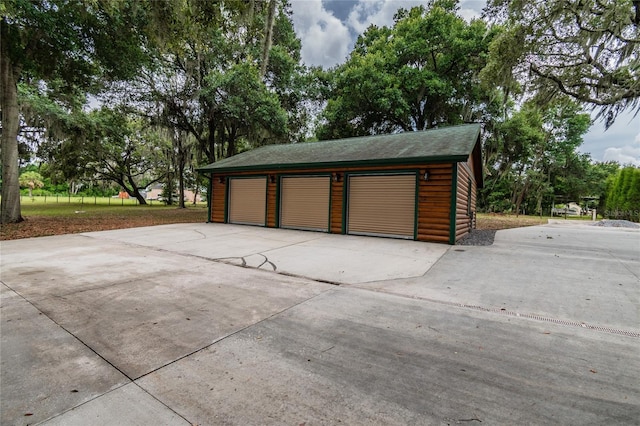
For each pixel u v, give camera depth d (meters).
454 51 18.14
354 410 1.79
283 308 3.44
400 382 2.06
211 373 2.17
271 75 18.89
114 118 19.17
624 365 2.29
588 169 30.44
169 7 7.93
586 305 3.54
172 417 1.72
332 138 22.58
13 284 4.20
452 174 7.90
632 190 23.38
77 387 1.99
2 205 10.84
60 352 2.43
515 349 2.52
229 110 15.55
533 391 1.96
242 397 1.91
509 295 3.88
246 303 3.58
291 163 10.30
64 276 4.62
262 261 5.81
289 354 2.44
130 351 2.46
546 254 6.58
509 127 19.42
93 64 12.67
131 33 11.35
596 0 9.99
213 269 5.21
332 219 9.98
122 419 1.70
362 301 3.67
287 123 18.94
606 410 1.78
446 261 5.85
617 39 10.09
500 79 12.48
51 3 9.82
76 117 16.94
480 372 2.18
